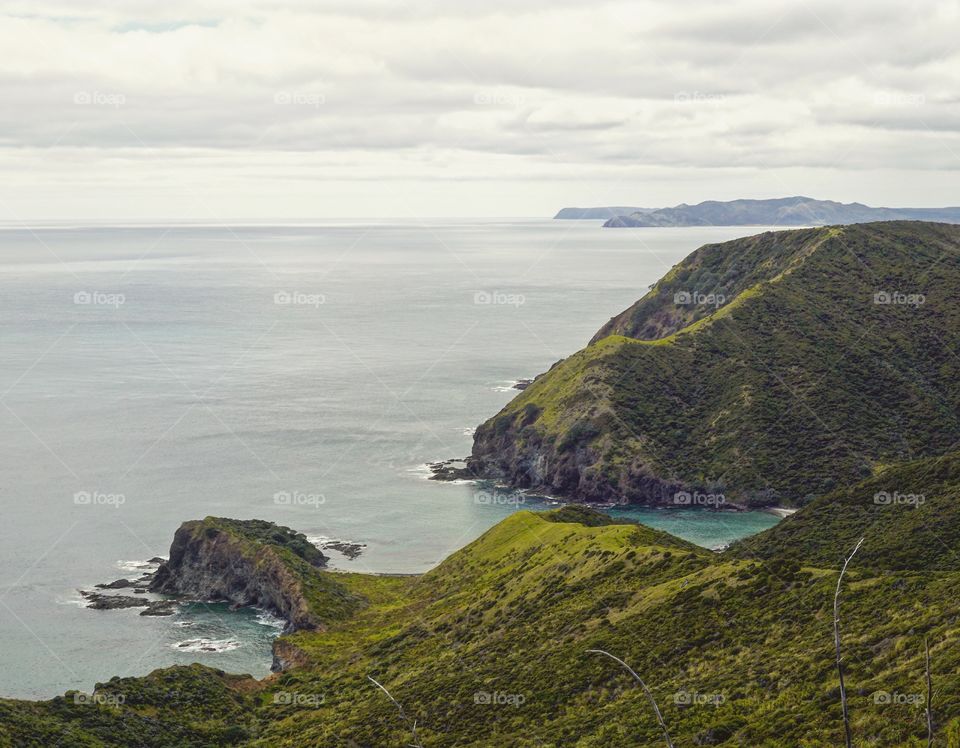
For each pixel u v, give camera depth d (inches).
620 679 2524.6
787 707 1993.1
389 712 2805.1
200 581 4726.9
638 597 3036.4
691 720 2103.8
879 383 6387.8
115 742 2753.4
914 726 1699.1
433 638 3457.2
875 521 3668.8
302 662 3661.4
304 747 2714.1
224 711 3134.8
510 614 3383.4
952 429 5925.2
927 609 2209.6
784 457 5954.7
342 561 5167.3
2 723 2652.6
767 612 2581.2
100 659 4023.1
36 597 4704.7
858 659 2076.8
